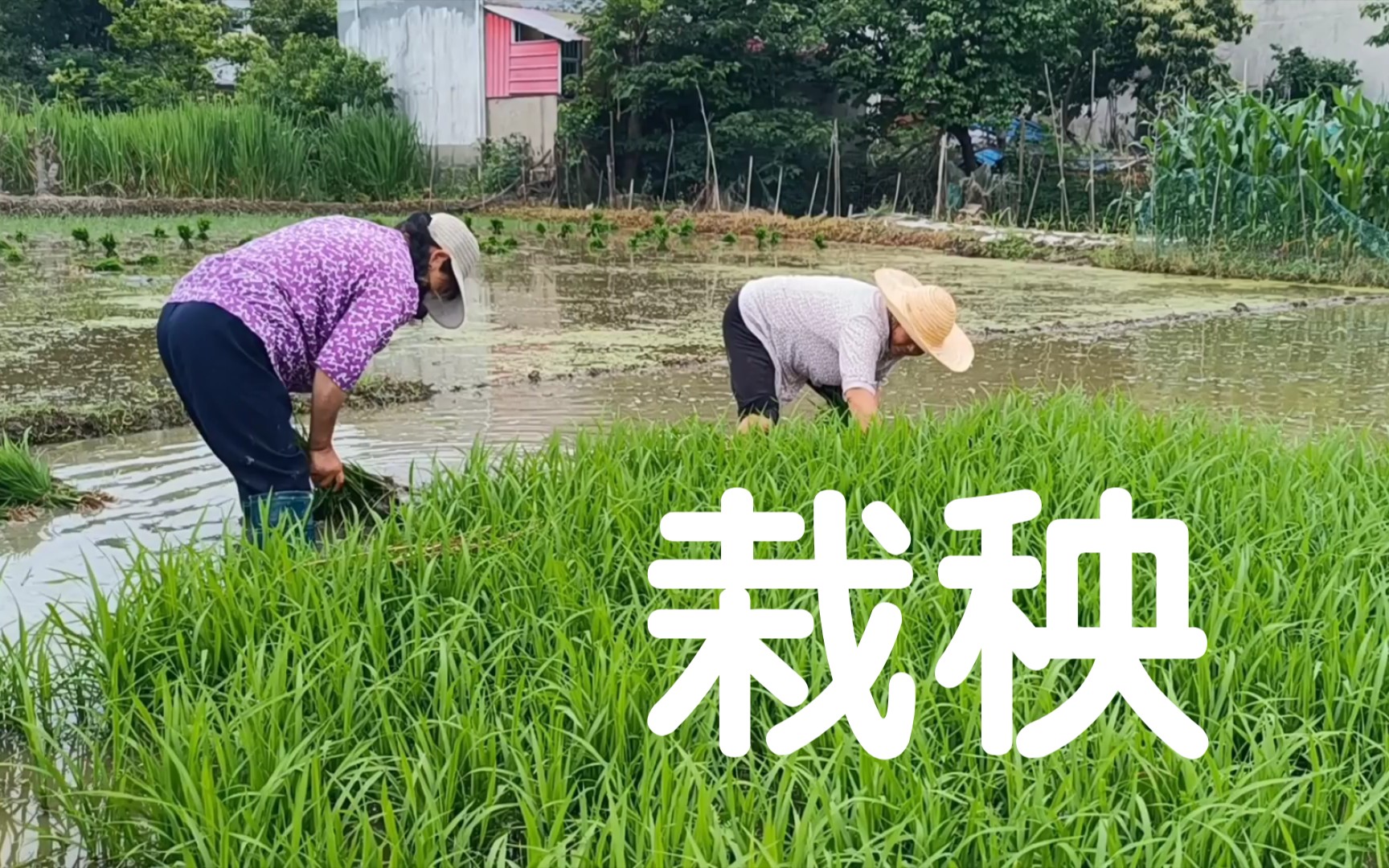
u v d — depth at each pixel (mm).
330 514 4617
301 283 4125
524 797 2367
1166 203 15477
